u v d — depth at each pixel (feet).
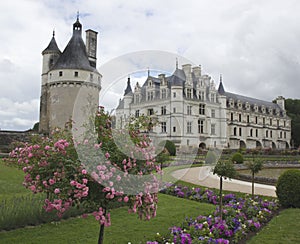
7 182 38.63
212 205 30.96
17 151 17.20
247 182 47.73
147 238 19.38
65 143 13.17
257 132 212.02
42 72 132.05
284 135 233.96
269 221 25.00
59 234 20.01
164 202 31.42
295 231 21.08
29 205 22.89
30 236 19.44
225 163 23.20
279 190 30.35
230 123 190.80
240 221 22.72
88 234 20.15
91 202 13.47
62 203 14.07
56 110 106.93
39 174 14.35
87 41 138.82
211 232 19.71
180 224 22.58
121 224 22.58
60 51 134.31
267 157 108.68
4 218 20.79
